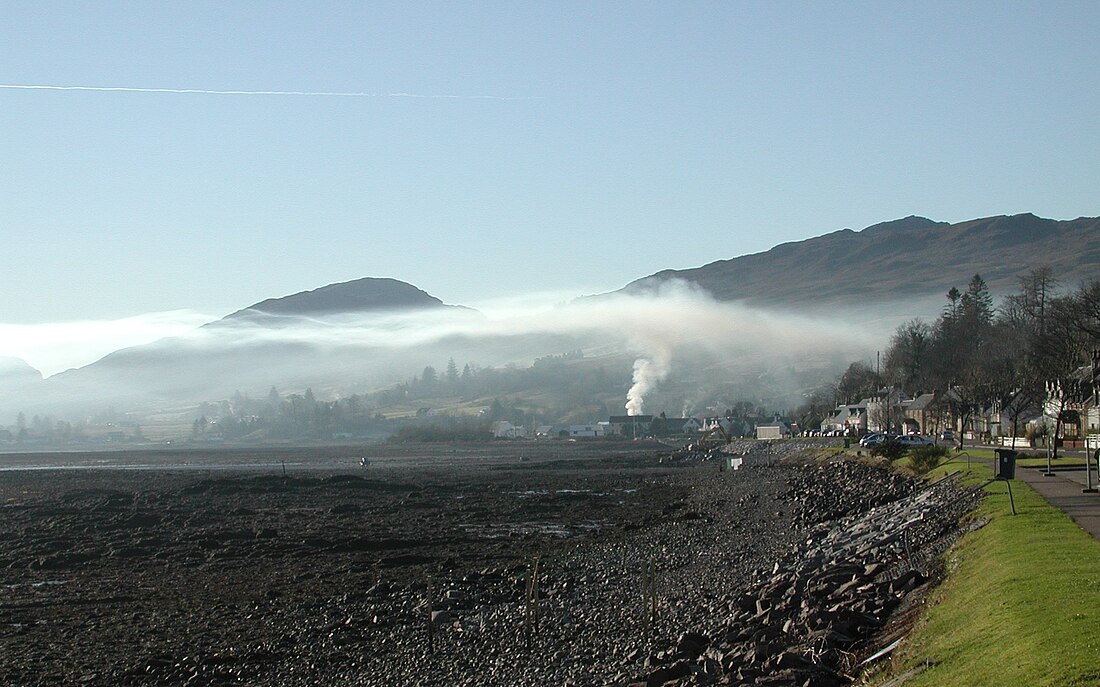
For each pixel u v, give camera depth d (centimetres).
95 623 3806
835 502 7188
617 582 4397
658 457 19588
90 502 9631
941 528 3891
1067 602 1967
